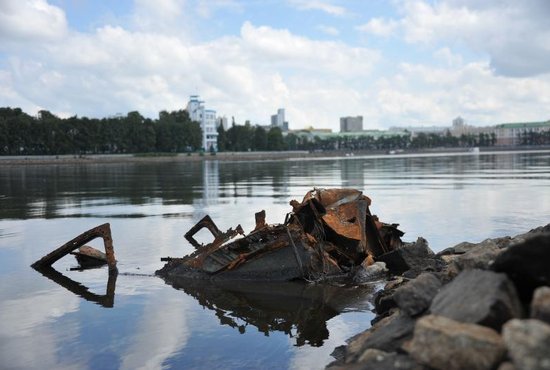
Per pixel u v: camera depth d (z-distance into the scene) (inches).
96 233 602.5
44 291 505.7
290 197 1400.1
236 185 1904.5
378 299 420.8
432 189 1531.7
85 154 5895.7
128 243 759.1
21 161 4808.1
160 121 6835.6
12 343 361.1
